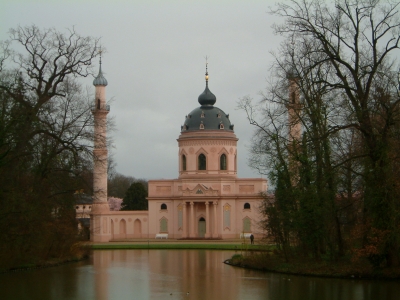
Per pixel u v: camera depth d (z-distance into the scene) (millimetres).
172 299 44469
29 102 57844
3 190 54812
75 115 63562
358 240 55562
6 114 55062
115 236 151125
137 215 153625
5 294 46656
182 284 52688
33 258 66438
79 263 75188
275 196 65875
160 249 111625
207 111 154625
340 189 60938
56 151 62406
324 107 53812
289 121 59781
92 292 47906
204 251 104750
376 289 46469
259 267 64438
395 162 52656
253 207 149000
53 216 70562
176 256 90375
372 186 49844
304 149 55250
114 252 101688
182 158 153750
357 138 58688
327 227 56750
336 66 50969
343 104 53250
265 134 64250
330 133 51438
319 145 54219
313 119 54000
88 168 67062
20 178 60188
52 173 65562
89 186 67562
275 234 64250
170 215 153000
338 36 50719
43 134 61656
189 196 148750
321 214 56031
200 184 149250
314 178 56250
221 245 118562
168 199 153125
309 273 55938
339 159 57344
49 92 61844
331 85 50844
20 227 56312
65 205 68750
